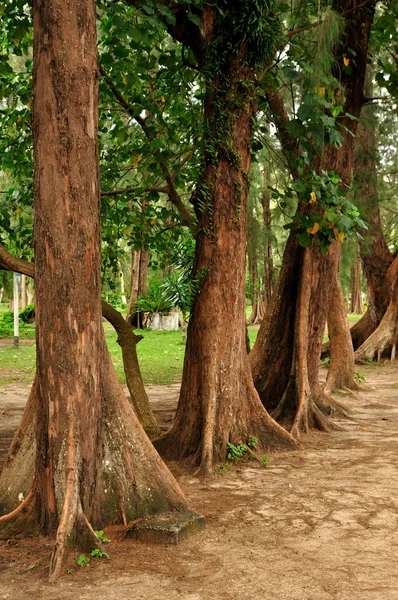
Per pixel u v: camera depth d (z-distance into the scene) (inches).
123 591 139.5
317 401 387.5
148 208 374.3
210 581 144.0
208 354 274.8
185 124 351.9
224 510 202.4
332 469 258.7
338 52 371.6
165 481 195.0
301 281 368.8
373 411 424.2
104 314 301.6
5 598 136.6
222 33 281.4
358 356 737.0
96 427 181.3
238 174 285.3
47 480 173.3
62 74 175.6
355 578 144.4
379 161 799.7
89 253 178.5
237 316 282.2
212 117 286.7
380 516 193.3
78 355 176.1
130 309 1154.0
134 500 188.4
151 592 138.6
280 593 136.6
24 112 328.8
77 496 169.0
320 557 158.4
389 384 565.9
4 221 332.8
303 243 284.5
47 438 174.4
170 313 1153.4
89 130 179.5
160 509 189.8
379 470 255.8
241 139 287.9
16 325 860.0
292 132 277.4
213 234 281.7
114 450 190.1
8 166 348.8
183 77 326.3
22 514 177.3
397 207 1016.9
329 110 361.4
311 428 345.7
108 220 382.0
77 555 159.8
